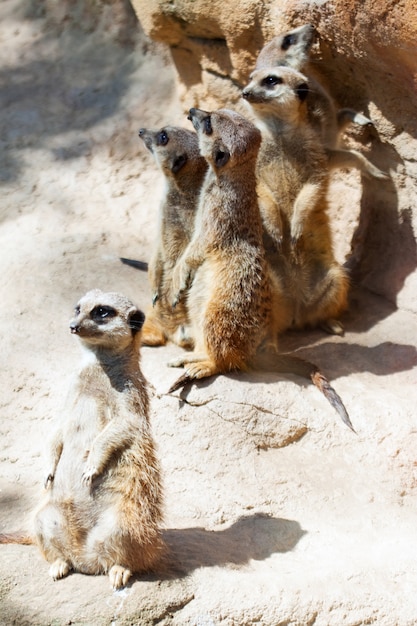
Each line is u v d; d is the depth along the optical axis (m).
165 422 5.31
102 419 4.29
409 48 5.44
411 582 4.44
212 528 4.85
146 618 4.07
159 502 4.31
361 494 5.07
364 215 6.82
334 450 5.27
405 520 4.95
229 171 5.53
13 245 7.04
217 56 7.12
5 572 4.25
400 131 6.23
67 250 6.91
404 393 5.56
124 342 4.31
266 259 6.21
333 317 6.35
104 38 8.73
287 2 6.23
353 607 4.26
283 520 4.89
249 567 4.45
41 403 5.66
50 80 8.61
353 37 5.82
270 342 5.70
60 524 4.22
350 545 4.74
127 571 4.18
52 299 6.32
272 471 5.15
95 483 4.21
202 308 5.65
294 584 4.29
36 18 9.09
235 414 5.28
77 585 4.19
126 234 7.26
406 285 6.39
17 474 5.26
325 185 6.27
